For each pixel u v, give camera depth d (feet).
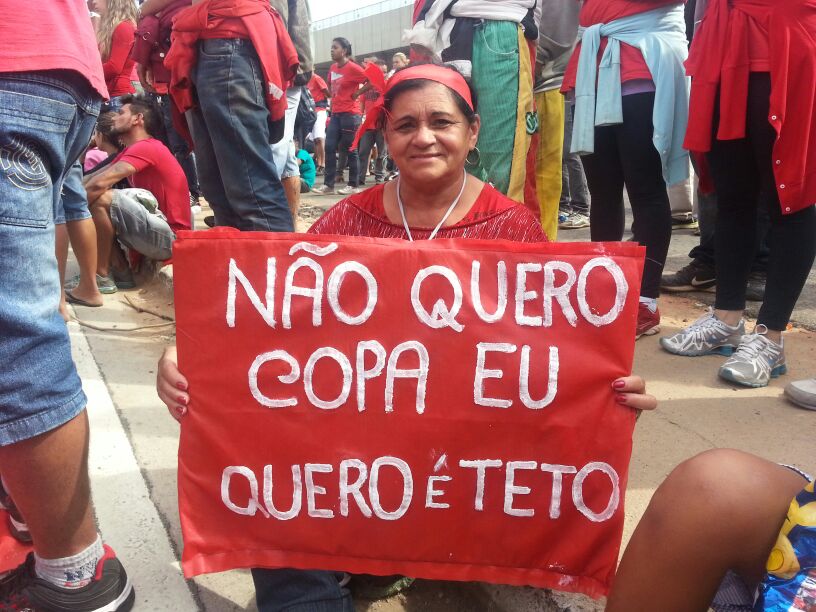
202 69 9.61
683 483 3.88
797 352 9.77
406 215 5.93
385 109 5.62
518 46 9.32
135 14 16.62
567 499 4.80
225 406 4.86
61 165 4.90
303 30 11.36
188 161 22.02
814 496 3.44
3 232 4.42
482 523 4.89
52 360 4.69
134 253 14.06
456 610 6.08
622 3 9.29
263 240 4.81
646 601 3.98
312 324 4.81
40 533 5.02
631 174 9.77
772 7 7.69
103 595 5.32
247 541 4.97
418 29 9.61
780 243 8.46
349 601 5.14
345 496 4.88
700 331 9.61
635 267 4.67
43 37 4.61
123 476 7.13
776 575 3.44
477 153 7.73
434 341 4.78
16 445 4.66
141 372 9.79
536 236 5.78
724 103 8.18
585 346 4.73
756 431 7.50
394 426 4.82
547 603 5.51
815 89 7.53
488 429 4.78
